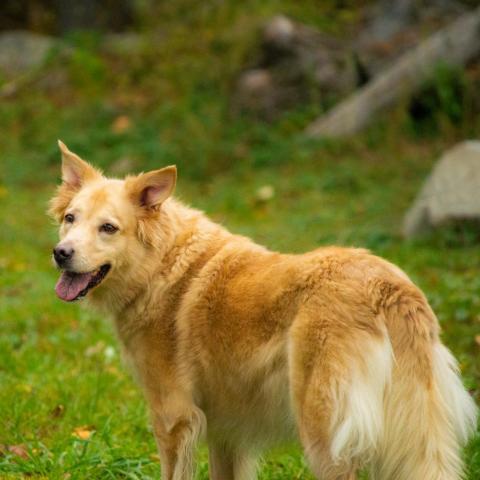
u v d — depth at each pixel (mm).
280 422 7000
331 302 6453
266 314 6824
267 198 19453
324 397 6301
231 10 29062
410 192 18609
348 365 6277
